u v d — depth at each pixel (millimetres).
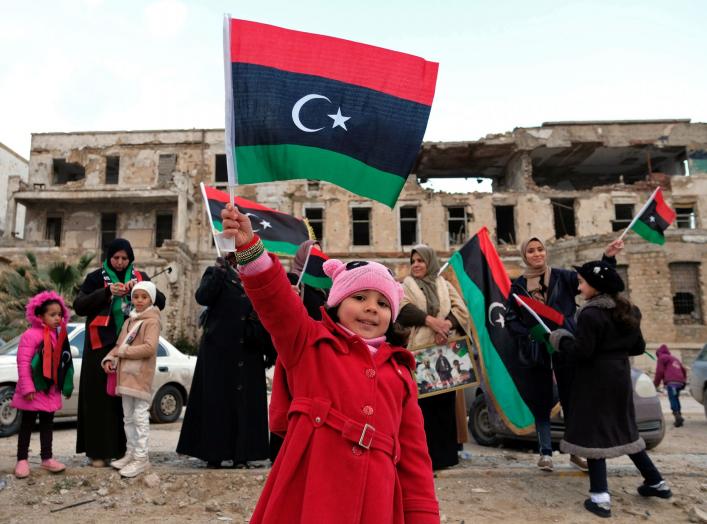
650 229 6258
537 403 5410
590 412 4336
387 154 2830
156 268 28875
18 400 4699
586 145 35281
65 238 31875
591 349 4324
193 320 31234
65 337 5055
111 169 36969
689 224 33594
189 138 35125
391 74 2924
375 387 2049
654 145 35344
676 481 5039
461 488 4727
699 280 27828
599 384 4355
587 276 4512
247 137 2682
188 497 4316
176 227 31562
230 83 2465
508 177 37375
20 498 4242
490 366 5762
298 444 1961
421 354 5086
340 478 1890
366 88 2883
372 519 1861
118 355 4820
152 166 34875
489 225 32656
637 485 4965
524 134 34844
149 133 35281
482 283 6047
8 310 20016
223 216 2014
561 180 40500
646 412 6805
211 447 4918
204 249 32625
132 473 4656
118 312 5191
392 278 2268
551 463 5266
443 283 5492
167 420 10398
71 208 32250
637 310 4504
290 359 2105
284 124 2742
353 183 2789
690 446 7992
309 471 1910
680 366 11164
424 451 2172
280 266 2055
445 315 5301
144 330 4934
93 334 5055
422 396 4961
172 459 5801
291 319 2059
